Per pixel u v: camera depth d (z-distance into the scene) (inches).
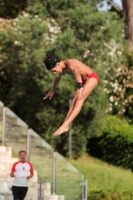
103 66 2445.9
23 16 2440.9
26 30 2415.1
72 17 2436.0
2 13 3021.7
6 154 1717.5
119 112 2659.9
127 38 3031.5
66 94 2381.9
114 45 2549.2
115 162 2456.9
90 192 1790.1
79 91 902.4
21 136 1732.3
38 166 1707.7
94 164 2377.0
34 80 2380.7
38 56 2347.4
